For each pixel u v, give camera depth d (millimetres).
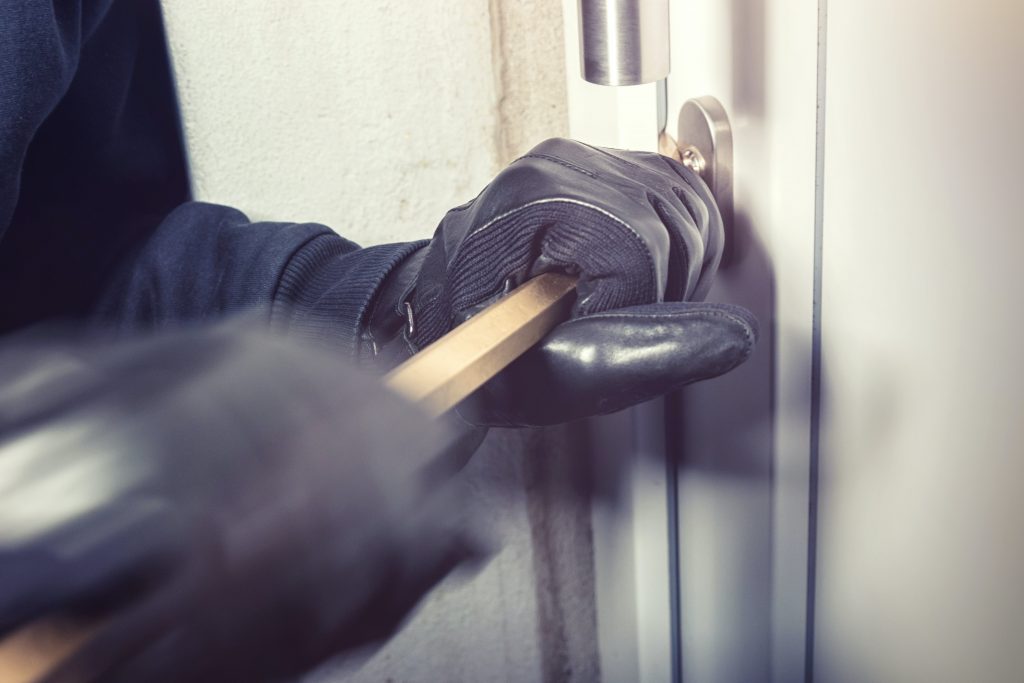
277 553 185
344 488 197
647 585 686
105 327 529
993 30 411
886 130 445
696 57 503
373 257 452
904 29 425
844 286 488
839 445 527
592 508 721
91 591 165
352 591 202
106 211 549
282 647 196
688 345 319
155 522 171
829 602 576
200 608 176
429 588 228
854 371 502
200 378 203
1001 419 483
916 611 531
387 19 558
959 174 439
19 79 429
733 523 597
